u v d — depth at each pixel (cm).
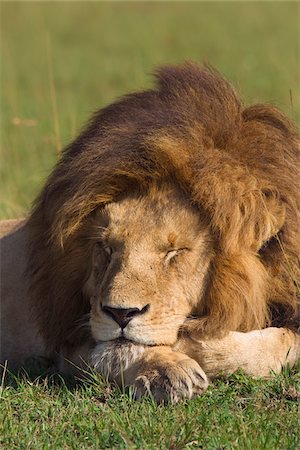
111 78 3133
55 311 998
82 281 979
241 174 936
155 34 4041
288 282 979
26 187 1770
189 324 927
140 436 810
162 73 1047
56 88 2975
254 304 948
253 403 892
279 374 962
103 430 828
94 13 4534
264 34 3981
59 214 953
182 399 878
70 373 1005
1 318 1148
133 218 926
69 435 824
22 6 4547
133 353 900
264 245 960
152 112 990
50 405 892
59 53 3666
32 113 2359
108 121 1007
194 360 909
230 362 938
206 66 1072
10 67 3152
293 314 994
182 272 920
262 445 788
